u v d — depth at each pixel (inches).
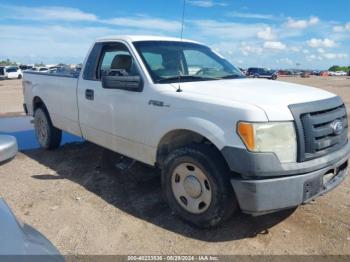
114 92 182.4
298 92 147.9
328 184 143.6
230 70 204.1
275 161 127.0
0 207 75.4
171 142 161.5
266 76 1765.5
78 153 251.1
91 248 134.0
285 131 128.9
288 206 130.1
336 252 131.3
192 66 191.5
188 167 144.9
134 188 189.6
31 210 164.2
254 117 126.8
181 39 207.8
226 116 132.9
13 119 394.6
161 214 160.6
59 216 158.6
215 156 136.4
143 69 170.9
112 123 186.4
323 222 152.3
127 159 206.1
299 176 129.6
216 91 150.5
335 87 1137.4
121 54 188.5
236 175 134.5
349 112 457.4
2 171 216.4
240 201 131.0
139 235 143.3
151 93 163.0
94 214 160.6
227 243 137.5
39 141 267.0
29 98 269.9
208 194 139.2
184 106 147.5
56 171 217.0
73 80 216.8
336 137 144.5
